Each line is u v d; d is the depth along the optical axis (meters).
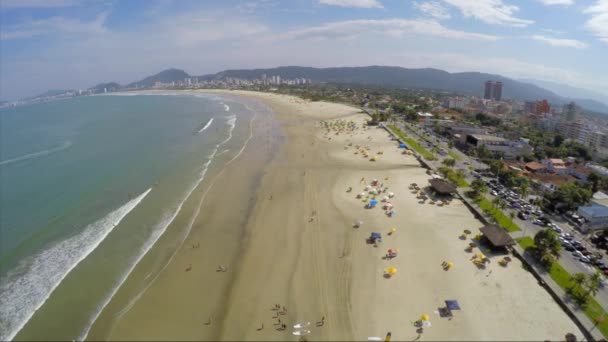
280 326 30.67
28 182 61.94
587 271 39.50
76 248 41.81
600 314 32.59
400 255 41.50
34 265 38.25
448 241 45.09
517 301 34.53
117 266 38.69
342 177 68.44
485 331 30.53
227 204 55.19
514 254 42.78
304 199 57.38
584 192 56.22
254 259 40.62
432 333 30.08
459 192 61.88
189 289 35.31
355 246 43.31
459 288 35.97
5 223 47.06
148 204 54.44
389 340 29.11
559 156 97.12
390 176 69.81
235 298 34.16
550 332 30.81
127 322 30.84
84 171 68.25
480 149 88.88
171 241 44.16
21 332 29.42
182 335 29.67
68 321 30.73
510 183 66.44
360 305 33.16
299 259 40.50
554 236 41.16
